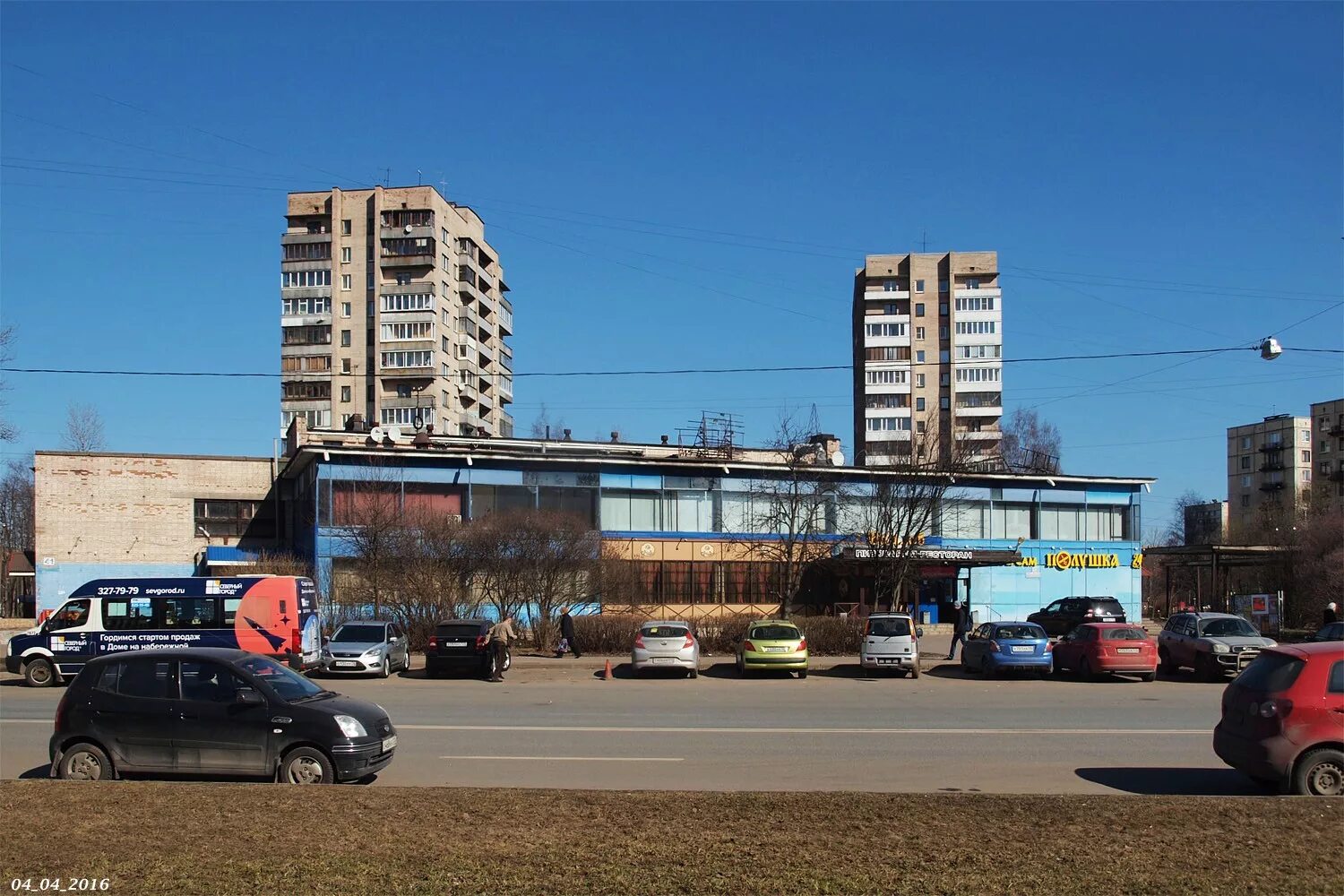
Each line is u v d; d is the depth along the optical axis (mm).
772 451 56031
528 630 37719
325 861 7742
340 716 11469
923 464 45438
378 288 87688
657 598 45719
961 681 26609
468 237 94125
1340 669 10891
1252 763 10961
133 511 50250
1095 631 26672
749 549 46562
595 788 11789
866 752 14375
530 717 18375
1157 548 53250
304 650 26203
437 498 43750
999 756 14016
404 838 8336
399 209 88125
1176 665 28203
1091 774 12742
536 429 66562
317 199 90875
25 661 25156
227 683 11586
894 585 42844
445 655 27703
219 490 51438
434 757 13938
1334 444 115875
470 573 36094
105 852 7953
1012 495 51312
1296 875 7512
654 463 46250
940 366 104375
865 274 106312
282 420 88312
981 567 50156
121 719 11438
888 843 8250
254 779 11297
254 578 26125
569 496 45469
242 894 7094
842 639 33156
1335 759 10641
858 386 110250
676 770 12977
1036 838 8398
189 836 8375
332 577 37812
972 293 103812
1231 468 128375
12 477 81125
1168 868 7656
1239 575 70812
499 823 8805
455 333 92250
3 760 13688
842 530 45844
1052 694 22766
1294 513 72438
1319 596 49062
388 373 85812
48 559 49062
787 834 8484
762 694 22734
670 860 7793
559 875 7449
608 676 27656
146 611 25609
